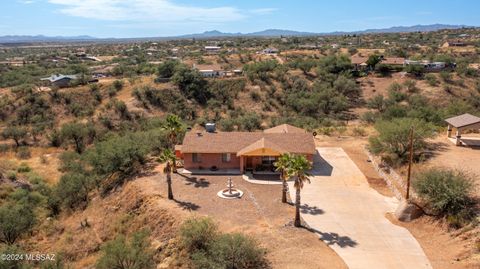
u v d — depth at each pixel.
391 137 40.28
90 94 88.94
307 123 71.81
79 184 40.31
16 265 25.84
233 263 22.70
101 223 34.84
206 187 36.47
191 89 93.62
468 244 24.05
